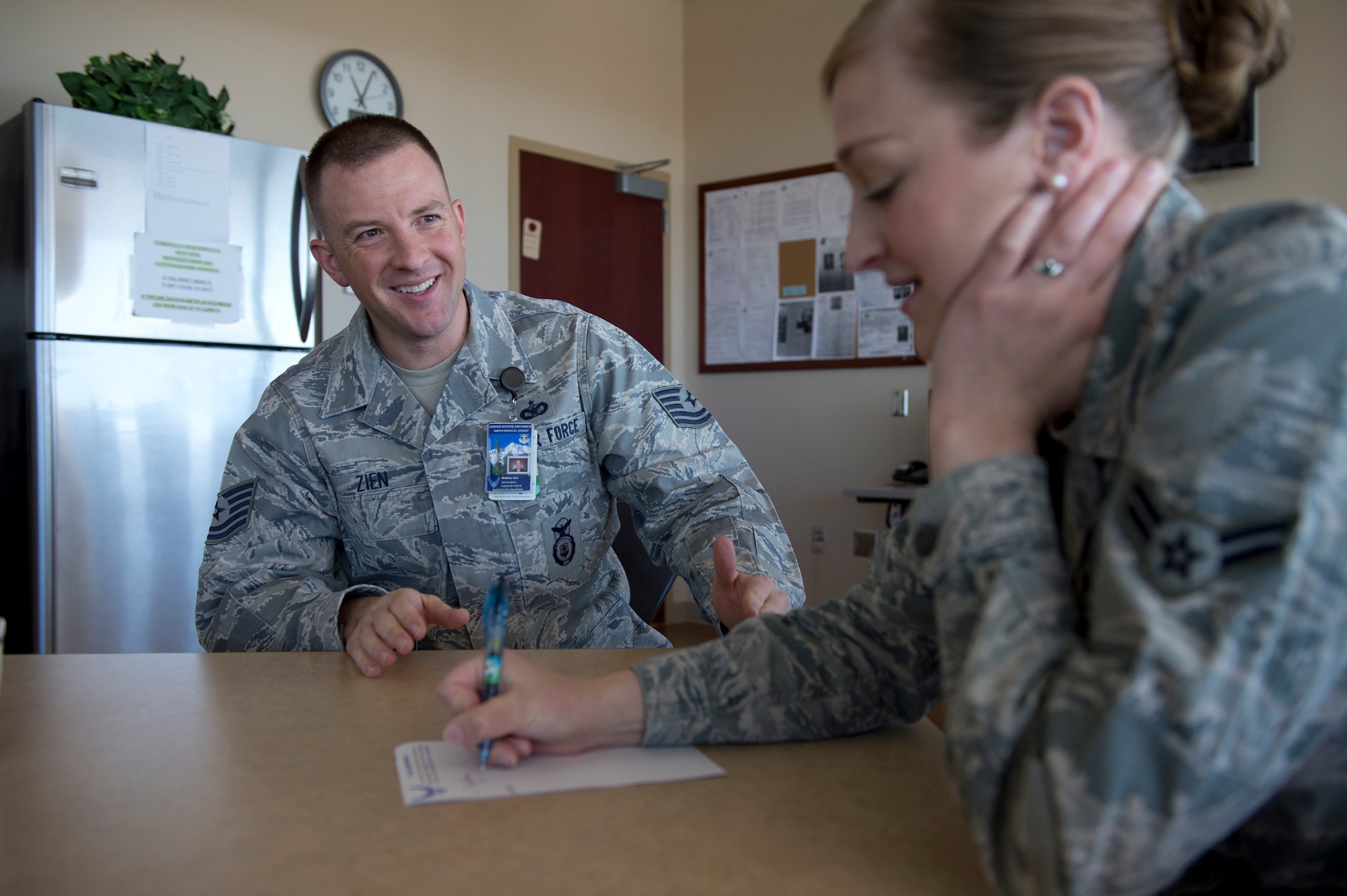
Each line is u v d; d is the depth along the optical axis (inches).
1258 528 17.4
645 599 69.1
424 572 62.3
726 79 190.2
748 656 31.8
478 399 61.9
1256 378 18.1
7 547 104.0
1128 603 18.6
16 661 44.9
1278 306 18.5
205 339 104.2
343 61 141.0
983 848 20.2
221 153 104.7
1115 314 22.9
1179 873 20.7
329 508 62.3
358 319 64.3
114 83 103.9
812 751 30.7
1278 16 23.9
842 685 31.7
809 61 178.7
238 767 29.1
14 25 112.9
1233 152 131.8
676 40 194.9
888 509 161.8
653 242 189.9
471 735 28.4
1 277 103.1
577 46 175.9
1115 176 23.1
